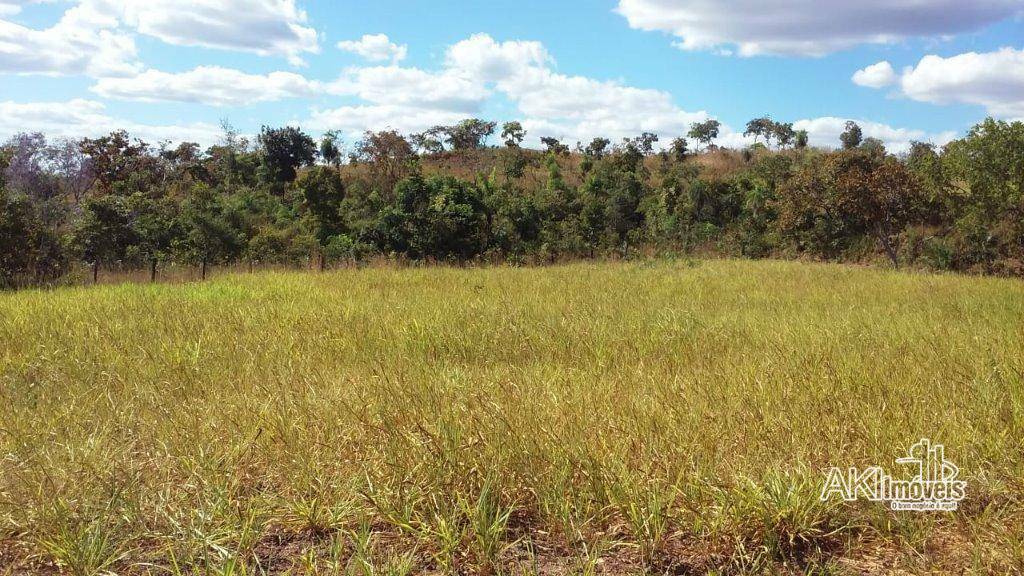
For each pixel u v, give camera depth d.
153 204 22.28
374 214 27.88
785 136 51.00
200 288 12.66
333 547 2.81
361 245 21.64
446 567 2.75
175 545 2.86
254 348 6.66
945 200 20.61
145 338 7.04
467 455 3.50
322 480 3.34
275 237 22.67
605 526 3.12
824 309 9.77
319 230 25.33
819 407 4.37
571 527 3.00
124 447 3.74
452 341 7.02
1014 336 6.65
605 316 8.59
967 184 21.38
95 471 3.36
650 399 4.63
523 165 42.75
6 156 18.31
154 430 4.04
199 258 20.45
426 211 22.56
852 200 20.91
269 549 2.95
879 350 6.20
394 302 10.23
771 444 3.82
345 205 29.58
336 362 6.21
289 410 4.36
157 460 3.62
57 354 6.13
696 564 2.87
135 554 2.82
